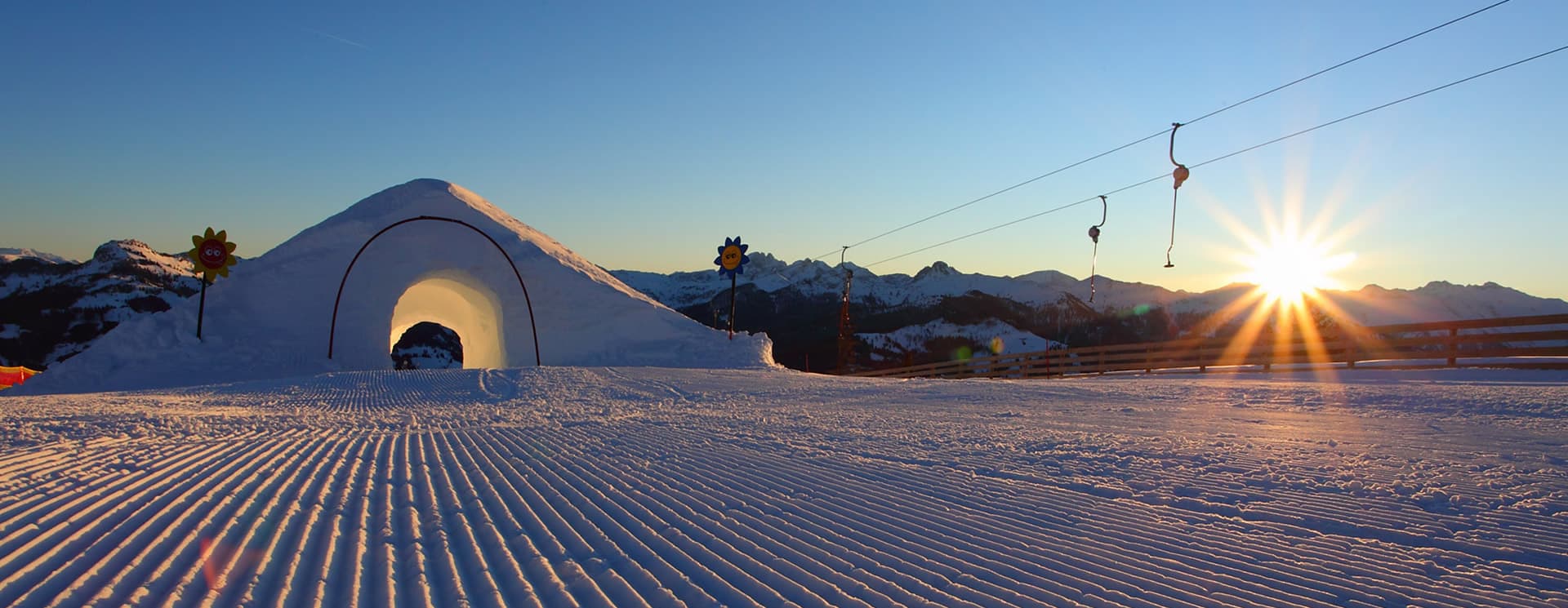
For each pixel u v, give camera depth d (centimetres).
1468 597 391
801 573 440
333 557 461
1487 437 990
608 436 1126
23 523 533
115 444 971
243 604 372
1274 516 564
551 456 903
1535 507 578
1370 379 2067
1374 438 990
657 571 441
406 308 5338
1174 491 657
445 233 4850
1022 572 441
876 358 9862
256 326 4112
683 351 4559
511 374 2898
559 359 4491
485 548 487
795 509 605
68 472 743
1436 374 2133
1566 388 1560
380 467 814
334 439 1086
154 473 746
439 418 1536
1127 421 1277
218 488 671
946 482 715
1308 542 497
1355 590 404
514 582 417
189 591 390
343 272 4497
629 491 679
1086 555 474
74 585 398
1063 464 814
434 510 598
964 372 4581
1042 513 589
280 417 1495
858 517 580
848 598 397
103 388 3456
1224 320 11300
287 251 4528
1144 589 410
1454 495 619
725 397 2161
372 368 4119
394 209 4994
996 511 595
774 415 1502
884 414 1521
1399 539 498
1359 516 559
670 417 1481
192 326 4016
